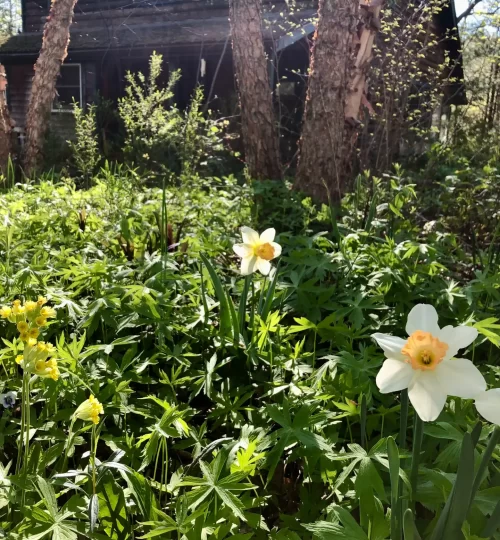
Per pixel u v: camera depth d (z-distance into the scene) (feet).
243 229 7.75
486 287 8.78
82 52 46.88
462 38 44.09
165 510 5.08
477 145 27.27
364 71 16.34
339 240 11.01
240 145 36.19
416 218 17.13
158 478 6.00
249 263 7.77
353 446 4.62
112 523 4.68
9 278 8.97
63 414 5.94
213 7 47.96
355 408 5.65
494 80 33.94
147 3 49.67
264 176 18.45
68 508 4.57
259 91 18.08
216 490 4.31
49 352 4.79
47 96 26.73
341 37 15.49
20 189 18.47
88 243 11.74
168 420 5.17
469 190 16.33
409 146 26.66
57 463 5.65
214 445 4.90
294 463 6.18
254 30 17.87
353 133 16.53
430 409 3.52
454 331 3.68
